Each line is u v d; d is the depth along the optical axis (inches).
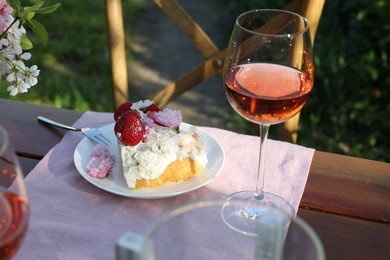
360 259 40.8
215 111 130.0
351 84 126.6
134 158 46.4
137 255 22.3
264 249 25.4
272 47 44.6
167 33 159.6
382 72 126.9
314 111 124.7
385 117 122.9
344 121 122.7
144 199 45.4
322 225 43.8
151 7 171.8
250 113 43.4
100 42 151.8
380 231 43.5
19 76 49.5
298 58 44.7
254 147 52.6
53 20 159.8
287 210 44.7
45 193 45.8
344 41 130.2
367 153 115.3
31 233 41.6
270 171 49.4
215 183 47.9
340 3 133.3
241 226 39.2
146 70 143.3
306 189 47.8
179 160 46.9
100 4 168.7
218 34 157.0
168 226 27.0
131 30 159.8
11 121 55.3
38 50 147.0
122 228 42.5
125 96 75.6
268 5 143.3
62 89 133.7
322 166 50.6
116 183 46.8
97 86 136.3
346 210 45.6
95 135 52.2
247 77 44.4
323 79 124.5
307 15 64.5
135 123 46.5
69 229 42.1
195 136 48.5
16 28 48.5
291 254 26.1
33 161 50.2
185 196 46.2
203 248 31.2
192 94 135.6
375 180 49.1
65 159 49.9
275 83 43.8
